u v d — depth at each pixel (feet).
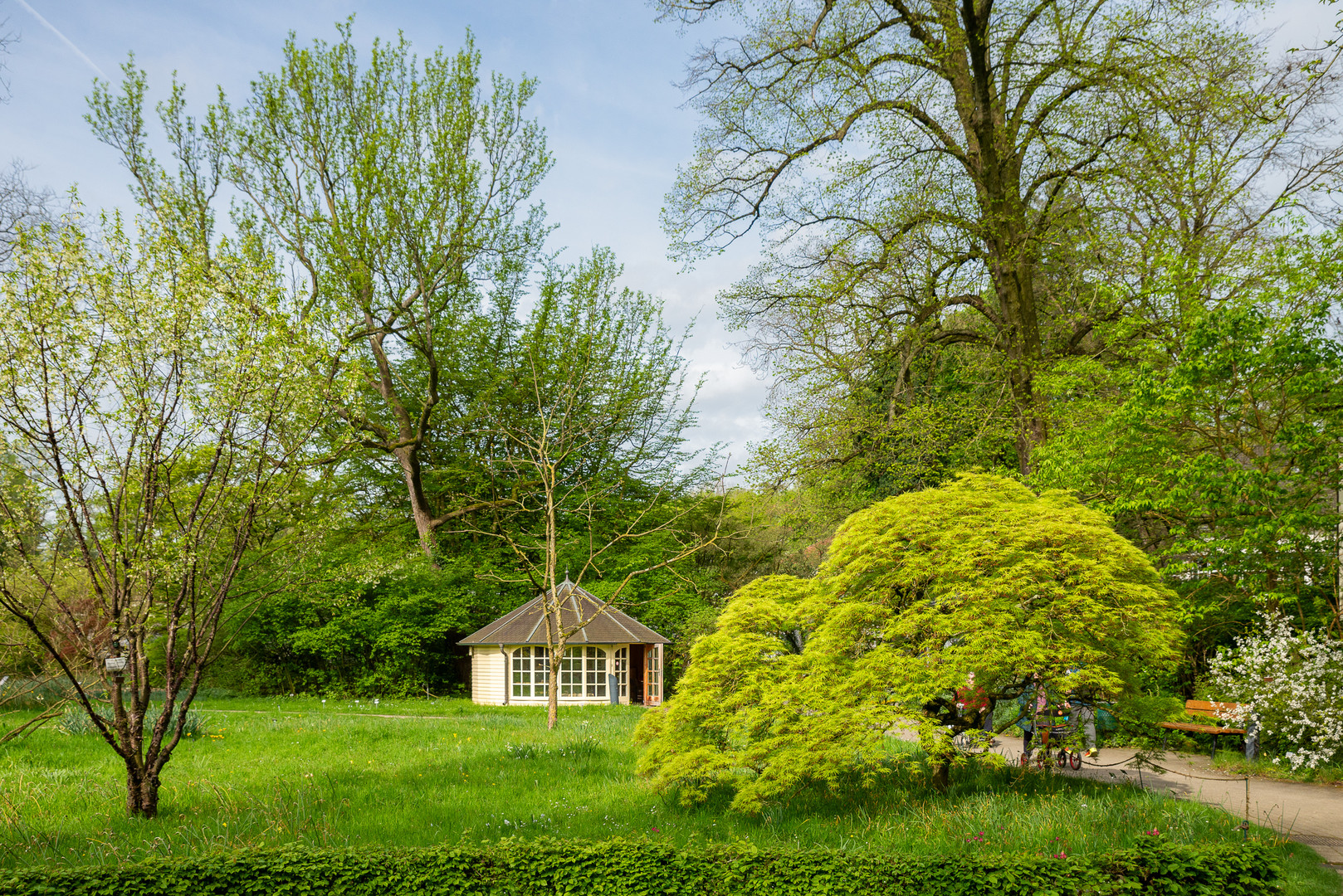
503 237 97.60
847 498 79.15
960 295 71.05
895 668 29.68
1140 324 52.80
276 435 32.48
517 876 21.66
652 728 34.24
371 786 34.91
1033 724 37.14
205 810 31.09
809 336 72.95
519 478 99.25
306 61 88.89
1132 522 56.49
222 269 31.91
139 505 29.84
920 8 66.13
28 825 28.22
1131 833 25.81
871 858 21.53
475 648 90.74
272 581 52.54
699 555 111.86
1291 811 32.12
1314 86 49.29
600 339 106.63
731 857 21.99
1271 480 40.63
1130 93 60.34
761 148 70.85
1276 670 39.88
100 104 82.43
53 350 28.19
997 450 70.08
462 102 90.48
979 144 66.18
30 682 43.75
